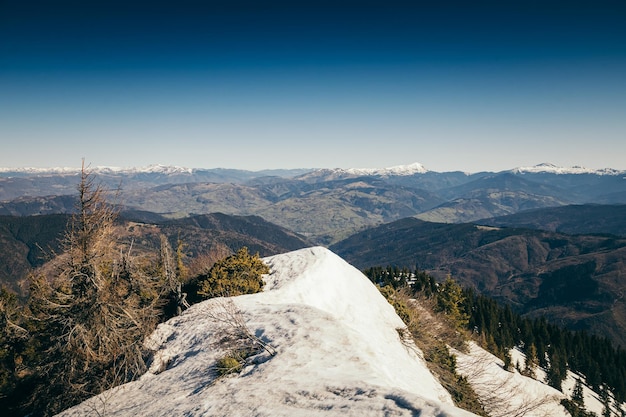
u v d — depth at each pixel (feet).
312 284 83.76
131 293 66.90
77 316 57.98
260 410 30.73
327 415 27.17
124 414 41.27
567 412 122.72
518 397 75.20
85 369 56.54
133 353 56.90
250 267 91.15
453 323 107.65
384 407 26.25
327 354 41.32
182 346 57.11
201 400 36.81
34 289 68.80
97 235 60.03
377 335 66.69
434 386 53.93
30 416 58.18
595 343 314.55
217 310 65.00
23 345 68.18
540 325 308.81
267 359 42.65
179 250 113.70
